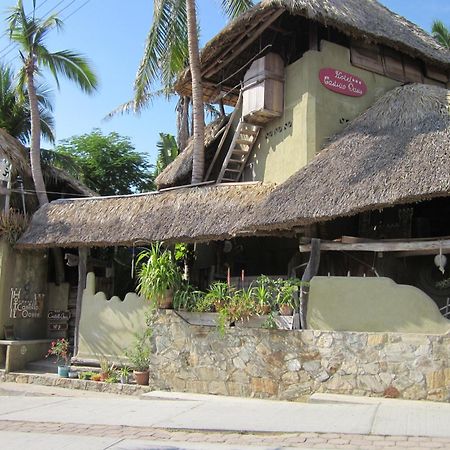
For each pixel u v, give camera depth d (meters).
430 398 7.89
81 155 26.45
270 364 9.11
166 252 10.91
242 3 15.86
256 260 14.26
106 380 11.22
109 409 8.19
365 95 13.39
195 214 11.98
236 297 9.83
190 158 15.88
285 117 13.39
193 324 10.05
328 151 11.16
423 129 9.94
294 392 8.82
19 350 13.25
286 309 9.38
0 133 15.84
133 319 12.02
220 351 9.62
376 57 13.77
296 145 12.77
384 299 8.67
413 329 8.34
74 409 8.30
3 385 11.99
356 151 10.44
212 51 14.29
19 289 14.31
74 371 12.12
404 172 8.89
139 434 6.47
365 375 8.37
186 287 10.55
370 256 11.57
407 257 11.80
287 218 9.48
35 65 16.77
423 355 8.05
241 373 9.34
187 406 8.22
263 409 7.76
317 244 9.72
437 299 11.44
